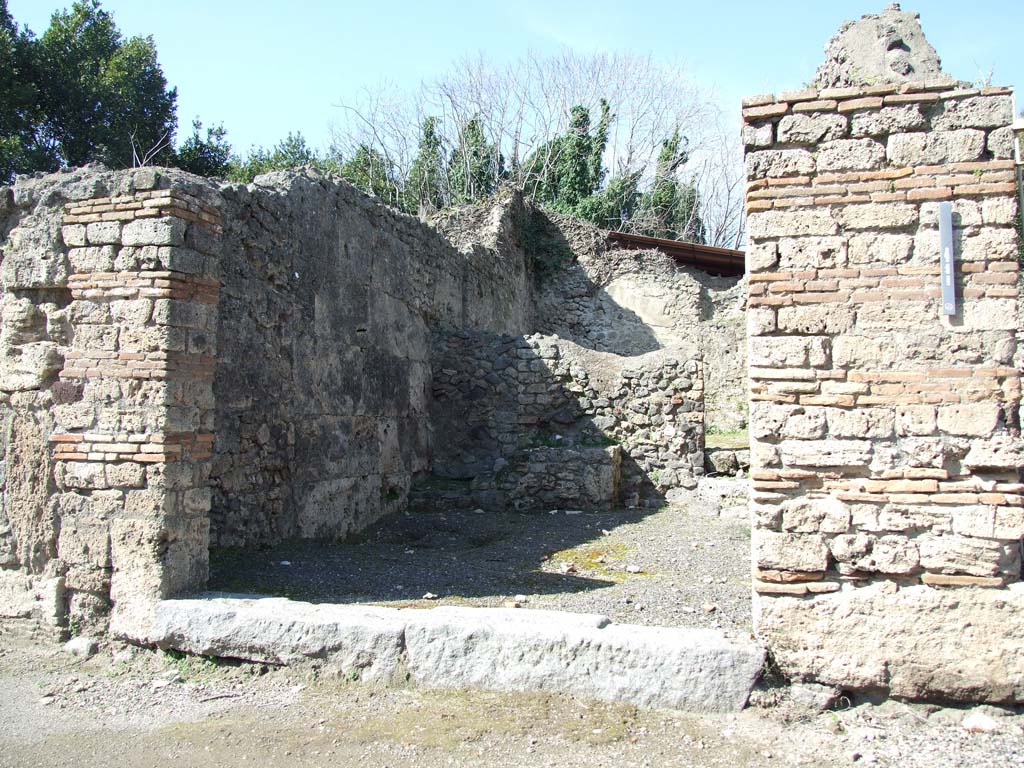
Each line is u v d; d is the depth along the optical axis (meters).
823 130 4.30
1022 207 4.25
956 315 4.13
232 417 6.84
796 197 4.31
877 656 4.09
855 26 4.62
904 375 4.14
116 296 5.17
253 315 7.17
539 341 11.56
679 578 6.82
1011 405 4.05
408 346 10.81
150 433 5.03
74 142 22.08
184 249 5.20
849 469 4.19
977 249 4.13
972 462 4.04
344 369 8.88
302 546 7.68
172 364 5.08
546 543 8.30
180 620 4.83
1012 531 3.98
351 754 3.76
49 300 5.42
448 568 7.10
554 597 6.14
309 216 8.22
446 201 31.69
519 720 4.02
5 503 5.33
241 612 4.75
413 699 4.28
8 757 3.78
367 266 9.59
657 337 19.27
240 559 6.74
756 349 4.32
